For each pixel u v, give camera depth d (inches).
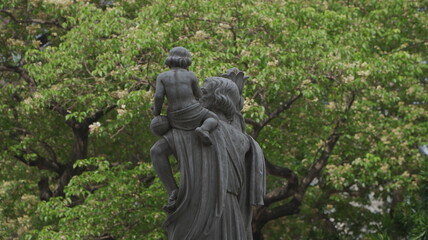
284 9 1456.7
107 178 1451.8
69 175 1642.5
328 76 1418.6
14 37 1701.5
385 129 1641.2
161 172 597.3
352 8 1615.4
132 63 1346.0
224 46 1411.2
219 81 629.6
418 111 1674.5
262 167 620.1
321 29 1461.6
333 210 2047.2
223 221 585.9
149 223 1396.4
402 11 1717.5
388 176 1551.4
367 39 1526.8
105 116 1685.5
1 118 1643.7
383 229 1604.3
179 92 593.9
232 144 604.1
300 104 1544.0
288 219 1998.0
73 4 1501.0
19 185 1676.9
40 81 1536.7
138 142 1673.2
